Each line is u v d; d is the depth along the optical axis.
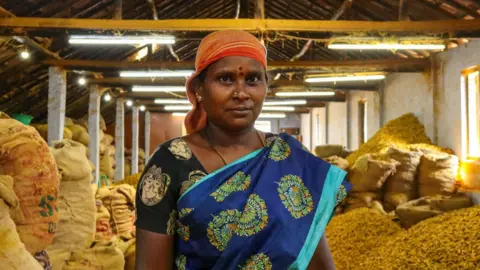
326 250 1.31
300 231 1.14
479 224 4.13
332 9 9.39
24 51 6.77
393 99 10.01
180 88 10.51
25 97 9.10
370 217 5.37
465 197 5.43
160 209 1.15
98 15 7.44
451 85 7.46
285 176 1.18
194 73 1.26
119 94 13.12
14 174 1.99
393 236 4.80
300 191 1.19
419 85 8.62
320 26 5.70
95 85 10.44
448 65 7.56
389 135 8.45
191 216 1.11
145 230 1.14
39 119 10.61
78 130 9.89
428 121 8.24
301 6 10.30
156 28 5.70
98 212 3.58
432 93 8.05
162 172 1.17
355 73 8.95
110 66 8.21
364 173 6.72
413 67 8.21
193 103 1.29
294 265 1.12
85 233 2.88
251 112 1.23
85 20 5.70
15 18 5.64
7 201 1.71
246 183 1.15
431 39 5.97
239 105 1.20
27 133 2.10
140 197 1.17
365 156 6.88
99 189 4.03
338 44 6.18
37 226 2.04
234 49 1.19
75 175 2.83
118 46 8.98
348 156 8.78
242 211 1.11
